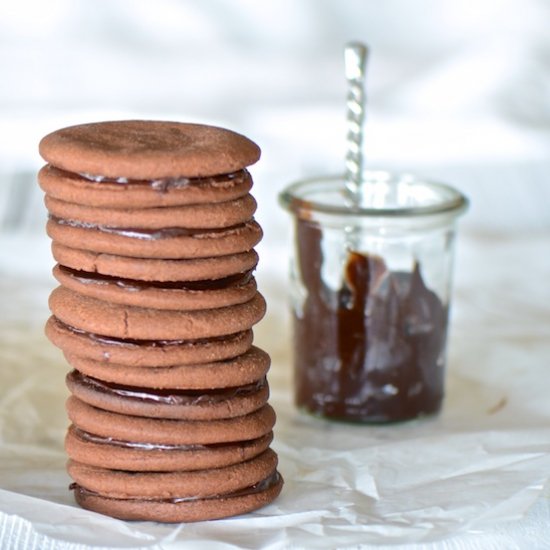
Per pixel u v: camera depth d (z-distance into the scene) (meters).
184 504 0.62
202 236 0.61
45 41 1.47
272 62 1.47
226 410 0.63
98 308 0.62
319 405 0.72
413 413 0.72
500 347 0.80
